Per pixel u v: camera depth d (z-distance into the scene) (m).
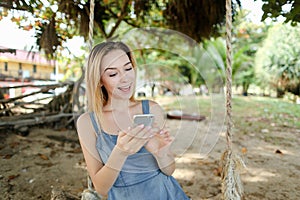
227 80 1.28
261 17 2.03
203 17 3.48
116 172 1.10
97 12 3.48
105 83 1.10
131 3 3.64
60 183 2.38
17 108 4.80
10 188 2.24
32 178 2.46
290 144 3.80
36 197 2.12
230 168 1.30
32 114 4.30
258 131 4.58
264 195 2.20
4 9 1.93
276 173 2.68
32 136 3.79
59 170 2.67
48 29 2.38
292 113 6.39
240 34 10.61
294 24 2.16
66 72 6.55
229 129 1.30
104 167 1.10
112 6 3.72
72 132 4.01
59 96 4.43
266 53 9.19
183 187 2.36
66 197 1.81
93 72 1.10
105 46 1.11
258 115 6.18
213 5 3.23
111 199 1.18
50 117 4.07
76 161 2.93
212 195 2.21
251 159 3.11
